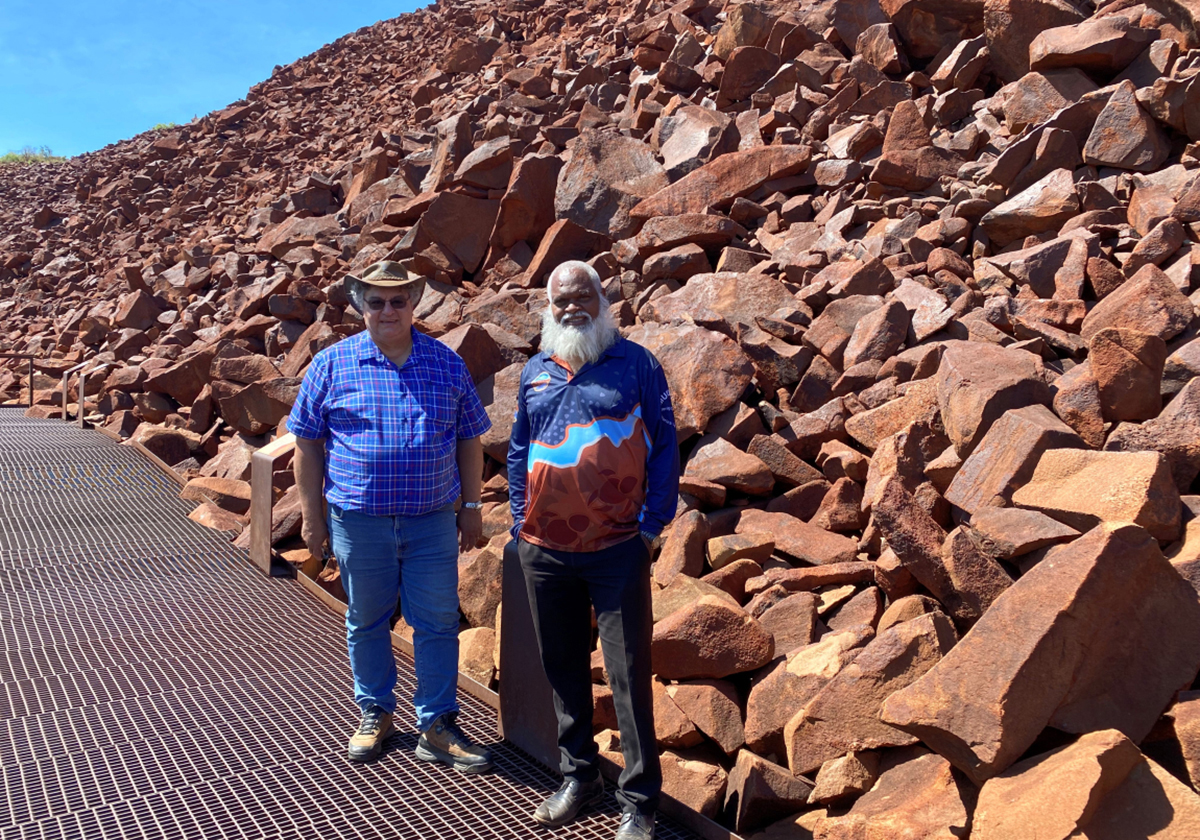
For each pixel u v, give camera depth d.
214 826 2.59
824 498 4.36
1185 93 6.01
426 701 3.01
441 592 3.03
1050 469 3.26
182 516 6.20
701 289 6.17
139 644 4.09
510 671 3.12
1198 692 2.48
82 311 12.87
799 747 2.84
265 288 9.45
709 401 4.90
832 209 7.13
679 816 2.71
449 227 8.56
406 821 2.64
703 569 4.02
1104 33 7.06
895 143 7.47
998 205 6.23
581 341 2.52
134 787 2.81
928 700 2.43
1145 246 4.89
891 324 5.04
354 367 3.00
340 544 3.02
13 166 26.83
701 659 3.23
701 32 11.99
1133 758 2.21
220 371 7.81
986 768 2.32
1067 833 2.04
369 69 21.78
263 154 18.27
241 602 4.66
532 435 2.65
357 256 9.22
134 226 16.83
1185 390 3.38
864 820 2.48
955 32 9.31
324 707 3.44
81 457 7.79
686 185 7.84
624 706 2.55
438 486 3.01
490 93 13.09
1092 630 2.43
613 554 2.55
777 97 9.36
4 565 5.10
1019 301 4.94
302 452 3.08
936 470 3.84
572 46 15.05
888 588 3.46
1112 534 2.46
